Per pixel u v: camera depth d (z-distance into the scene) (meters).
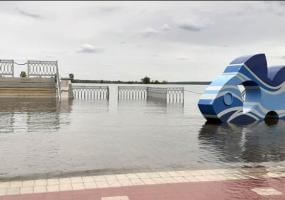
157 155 8.59
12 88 26.75
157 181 6.37
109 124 13.95
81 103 24.44
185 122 14.96
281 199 5.55
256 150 9.31
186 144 10.05
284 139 10.96
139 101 29.17
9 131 11.83
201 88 76.69
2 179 6.50
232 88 14.77
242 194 5.75
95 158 8.18
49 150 8.96
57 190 5.82
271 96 15.90
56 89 27.45
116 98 33.19
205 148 9.52
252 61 15.20
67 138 10.70
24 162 7.75
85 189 5.88
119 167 7.43
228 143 10.26
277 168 7.46
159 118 16.33
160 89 31.23
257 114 15.51
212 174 6.89
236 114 14.96
